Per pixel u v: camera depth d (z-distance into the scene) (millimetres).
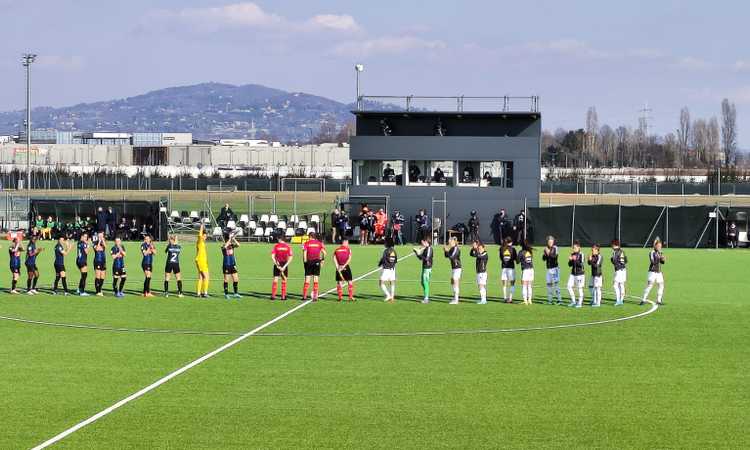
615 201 108250
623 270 36531
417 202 75312
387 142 75125
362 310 34938
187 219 79500
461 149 74812
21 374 23031
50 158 182250
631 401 20516
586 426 18516
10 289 41344
